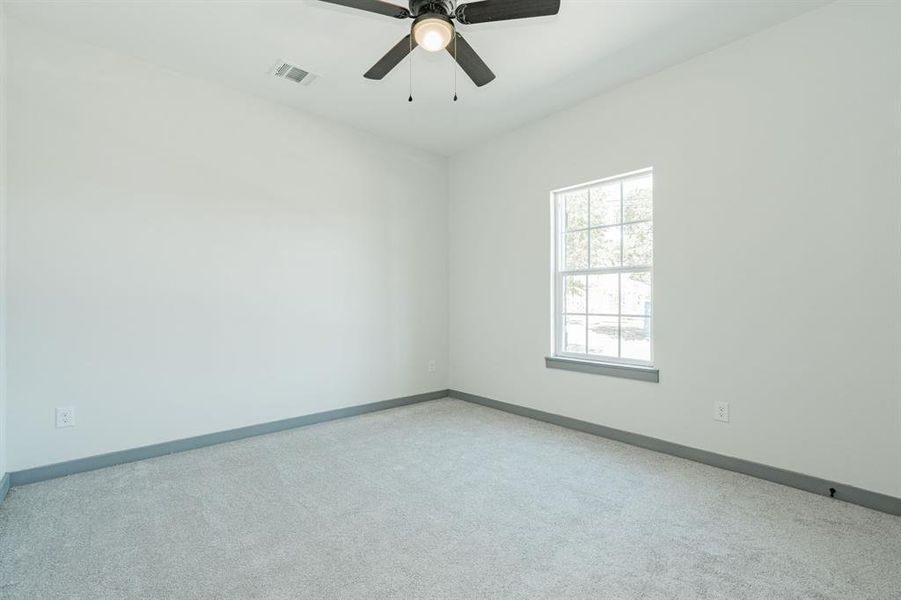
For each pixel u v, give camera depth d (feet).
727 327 9.29
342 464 9.68
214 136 11.15
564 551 6.27
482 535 6.72
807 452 8.23
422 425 12.70
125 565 5.97
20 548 6.38
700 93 9.70
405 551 6.30
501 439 11.39
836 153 7.91
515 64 10.09
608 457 10.05
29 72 8.85
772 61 8.66
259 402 11.84
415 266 15.47
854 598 5.24
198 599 5.30
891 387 7.36
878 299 7.49
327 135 13.25
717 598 5.25
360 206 14.02
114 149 9.78
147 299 10.18
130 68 9.98
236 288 11.48
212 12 8.45
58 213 9.14
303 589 5.47
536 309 13.32
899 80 7.29
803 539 6.54
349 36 9.20
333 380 13.32
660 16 8.38
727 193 9.29
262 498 8.02
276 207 12.21
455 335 16.22
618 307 11.57
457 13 6.81
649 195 10.98
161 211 10.38
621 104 11.15
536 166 13.30
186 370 10.69
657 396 10.46
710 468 9.36
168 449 10.36
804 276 8.29
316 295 12.98
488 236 14.90
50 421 9.01
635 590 5.41
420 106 12.41
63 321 9.17
